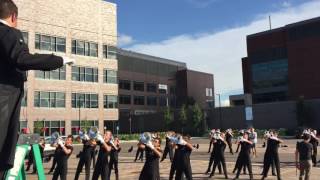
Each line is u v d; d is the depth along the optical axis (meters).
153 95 116.56
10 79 2.10
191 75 123.38
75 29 70.88
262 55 100.81
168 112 97.69
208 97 128.50
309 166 15.26
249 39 103.62
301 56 92.44
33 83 64.56
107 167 15.98
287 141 53.25
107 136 18.14
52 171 22.56
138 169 24.50
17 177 2.80
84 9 72.56
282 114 81.62
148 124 102.56
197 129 91.75
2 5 2.18
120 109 106.44
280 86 96.94
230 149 32.84
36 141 2.96
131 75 110.38
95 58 73.62
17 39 2.10
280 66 97.19
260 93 100.69
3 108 2.04
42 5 66.44
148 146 14.15
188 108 93.94
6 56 2.06
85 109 71.56
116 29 77.88
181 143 15.08
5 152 2.06
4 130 2.04
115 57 77.25
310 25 91.44
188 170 15.07
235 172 21.14
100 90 74.12
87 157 17.53
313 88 90.19
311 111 78.44
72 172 23.34
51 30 67.31
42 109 65.31
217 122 90.94
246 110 86.25
